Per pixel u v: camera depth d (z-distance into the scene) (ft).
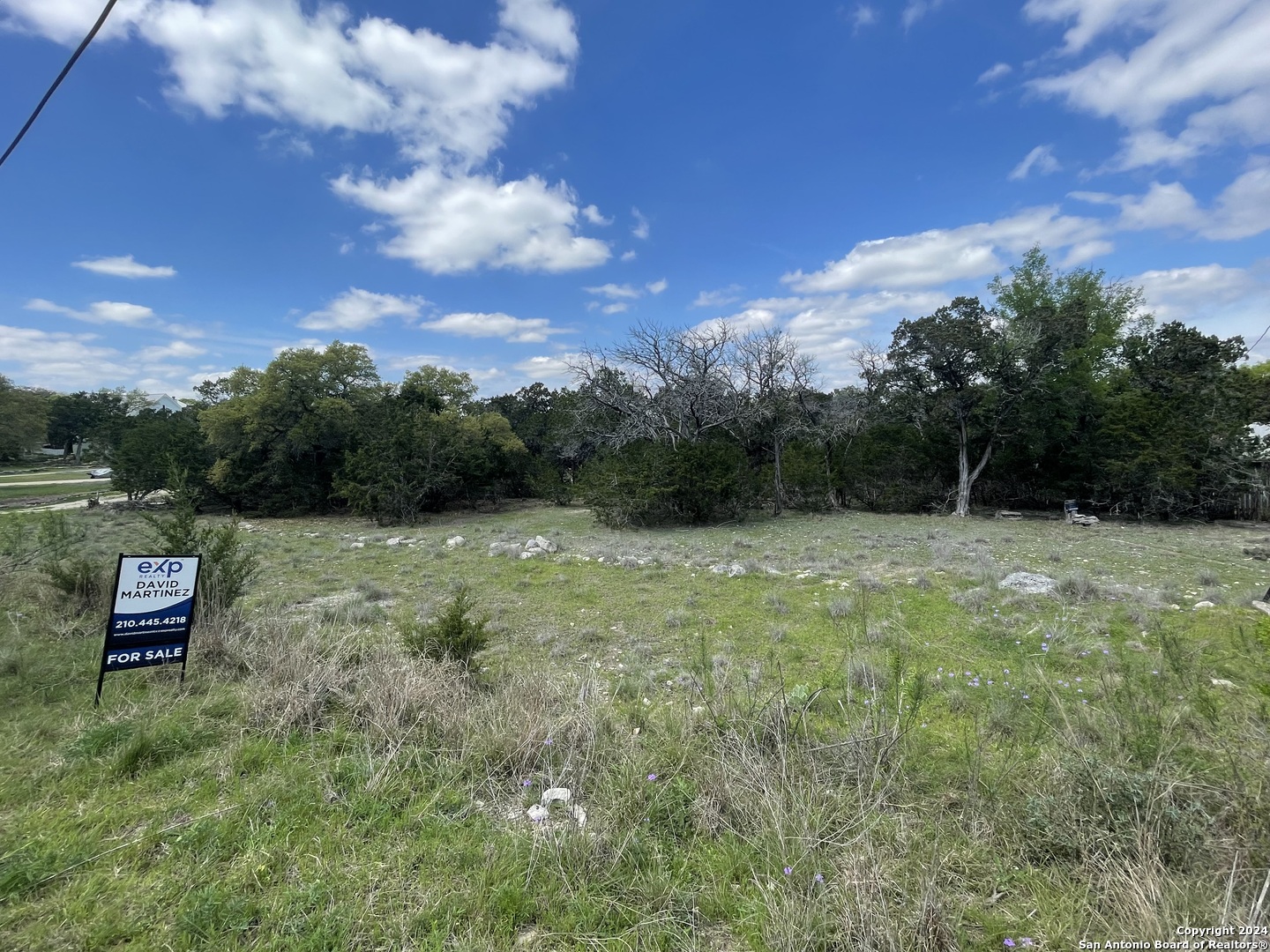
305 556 46.65
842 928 7.70
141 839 9.57
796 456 85.46
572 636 24.88
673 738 13.04
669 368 81.00
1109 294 86.63
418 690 14.75
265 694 14.70
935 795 11.08
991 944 7.66
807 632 24.35
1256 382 70.18
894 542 52.08
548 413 115.96
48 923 7.83
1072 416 73.41
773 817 9.70
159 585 16.06
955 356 71.15
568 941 7.91
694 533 62.75
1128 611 24.64
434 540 57.98
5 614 21.85
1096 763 10.11
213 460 87.86
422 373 113.50
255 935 7.77
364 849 9.55
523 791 11.53
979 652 20.70
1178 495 67.77
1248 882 8.00
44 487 126.82
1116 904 7.93
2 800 10.56
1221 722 11.98
